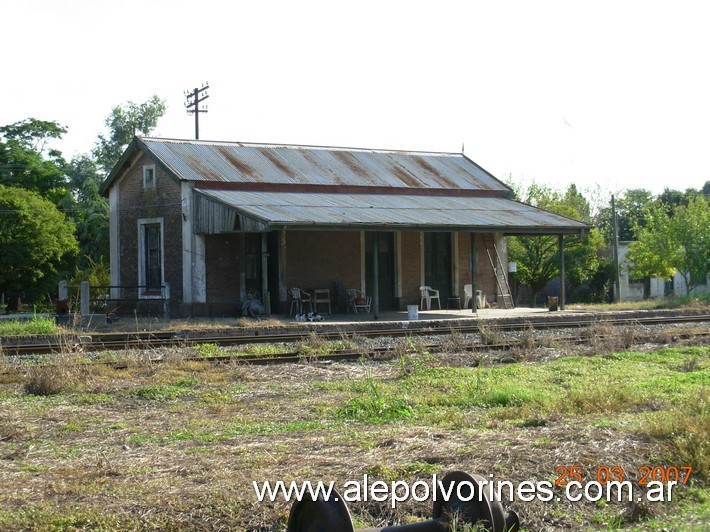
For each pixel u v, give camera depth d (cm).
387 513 673
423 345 1809
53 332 1986
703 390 1102
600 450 809
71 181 6122
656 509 709
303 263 2833
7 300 4272
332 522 532
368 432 946
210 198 2588
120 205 2984
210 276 2708
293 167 3011
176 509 646
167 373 1416
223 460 798
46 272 3572
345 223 2395
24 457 840
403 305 3044
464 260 3206
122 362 1510
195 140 3011
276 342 1891
